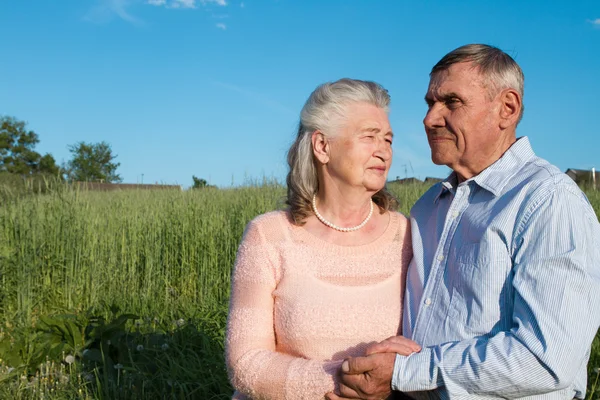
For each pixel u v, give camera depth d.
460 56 2.15
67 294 6.04
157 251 6.76
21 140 57.88
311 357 2.17
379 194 2.48
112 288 6.09
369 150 2.23
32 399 3.65
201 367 3.91
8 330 4.94
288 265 2.26
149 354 4.11
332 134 2.25
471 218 2.05
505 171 2.07
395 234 2.41
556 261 1.78
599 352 3.82
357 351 2.17
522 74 2.17
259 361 2.09
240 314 2.22
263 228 2.35
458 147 2.15
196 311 5.32
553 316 1.74
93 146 41.03
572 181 1.93
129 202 9.12
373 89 2.30
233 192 9.80
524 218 1.89
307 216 2.37
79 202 7.52
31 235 6.45
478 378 1.80
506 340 1.79
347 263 2.28
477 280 1.94
